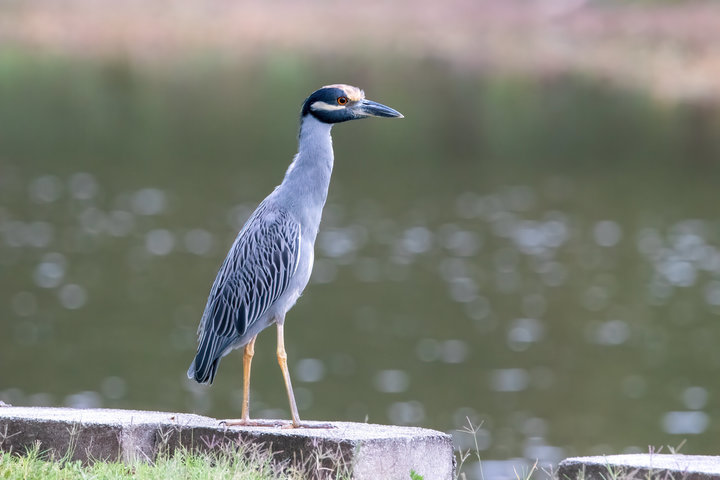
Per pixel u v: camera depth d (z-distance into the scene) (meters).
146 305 24.94
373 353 21.95
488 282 28.55
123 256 30.23
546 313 25.42
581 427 17.41
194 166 46.06
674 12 64.31
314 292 27.38
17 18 68.38
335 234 34.28
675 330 24.02
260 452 6.73
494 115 56.84
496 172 46.19
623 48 62.22
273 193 7.96
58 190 40.56
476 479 14.76
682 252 32.00
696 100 57.03
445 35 67.69
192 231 33.88
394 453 6.69
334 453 6.57
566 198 40.72
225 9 71.56
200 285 26.98
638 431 17.41
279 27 69.31
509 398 19.12
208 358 7.59
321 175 7.93
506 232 34.88
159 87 61.19
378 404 18.62
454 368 20.95
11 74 62.38
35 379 19.22
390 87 60.28
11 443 6.96
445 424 17.64
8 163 45.94
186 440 6.95
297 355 21.81
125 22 68.75
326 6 72.81
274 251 7.62
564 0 68.31
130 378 19.39
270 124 54.19
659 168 47.09
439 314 25.23
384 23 69.75
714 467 6.48
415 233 34.59
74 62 64.56
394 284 28.11
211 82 62.03
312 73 62.06
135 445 6.93
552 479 6.88
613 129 54.09
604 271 29.80
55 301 25.17
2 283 26.81
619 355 22.09
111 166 45.81
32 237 32.50
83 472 6.39
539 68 62.72
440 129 54.75
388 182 43.88
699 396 19.17
